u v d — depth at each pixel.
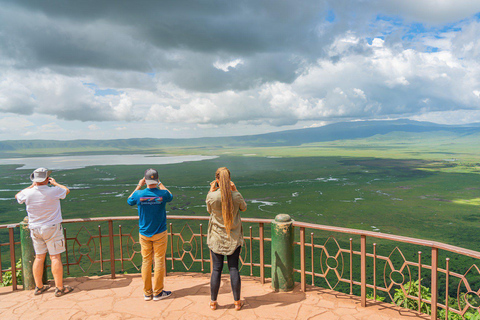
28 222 4.37
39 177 4.13
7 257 51.06
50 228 4.17
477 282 37.88
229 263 3.83
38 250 4.25
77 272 44.88
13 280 4.53
